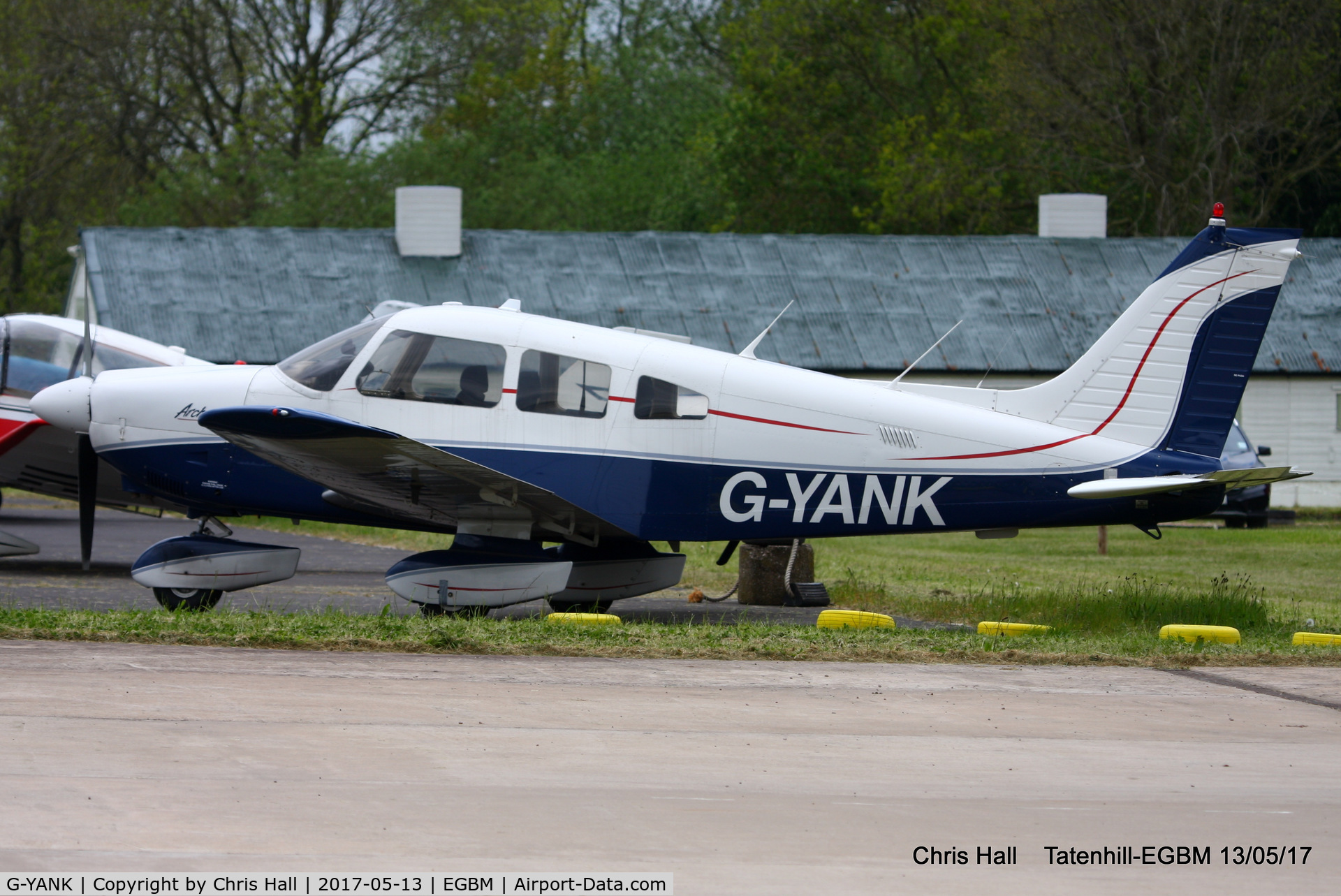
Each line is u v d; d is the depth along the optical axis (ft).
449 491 127.65
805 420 131.95
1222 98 452.35
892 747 77.66
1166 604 139.33
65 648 96.99
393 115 614.75
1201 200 465.88
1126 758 76.69
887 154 504.02
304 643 102.58
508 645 104.68
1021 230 510.58
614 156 645.92
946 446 133.28
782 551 156.87
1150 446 137.18
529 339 131.34
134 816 59.88
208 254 348.79
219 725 76.18
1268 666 110.52
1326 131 469.98
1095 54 470.80
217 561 133.08
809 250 372.99
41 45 552.41
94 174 573.74
